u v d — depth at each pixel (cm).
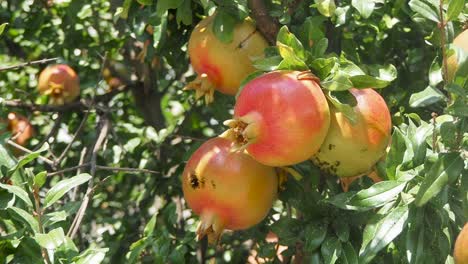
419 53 155
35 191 123
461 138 120
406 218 120
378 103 125
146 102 188
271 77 122
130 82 186
